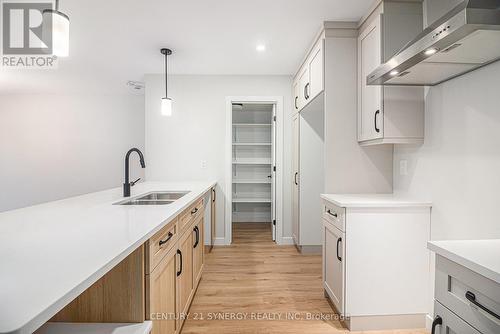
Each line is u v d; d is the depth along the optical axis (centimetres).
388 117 189
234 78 364
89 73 353
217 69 342
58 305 55
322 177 332
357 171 226
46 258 77
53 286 60
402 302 183
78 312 107
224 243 370
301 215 333
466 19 95
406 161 208
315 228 334
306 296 229
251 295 231
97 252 82
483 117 144
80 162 457
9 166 452
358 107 224
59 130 455
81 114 456
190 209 200
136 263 107
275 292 236
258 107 497
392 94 189
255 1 195
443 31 106
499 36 106
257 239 399
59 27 129
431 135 182
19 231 106
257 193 524
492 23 95
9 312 50
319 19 221
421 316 184
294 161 355
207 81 364
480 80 145
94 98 456
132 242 92
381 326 184
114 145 459
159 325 126
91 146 457
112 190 254
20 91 439
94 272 68
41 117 454
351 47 226
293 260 313
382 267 182
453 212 163
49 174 455
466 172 154
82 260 76
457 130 161
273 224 390
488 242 111
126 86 413
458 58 131
